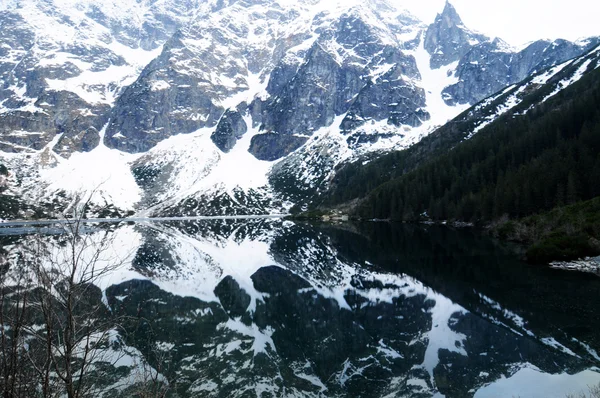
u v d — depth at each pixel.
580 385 20.80
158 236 104.19
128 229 127.19
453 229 113.56
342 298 41.28
